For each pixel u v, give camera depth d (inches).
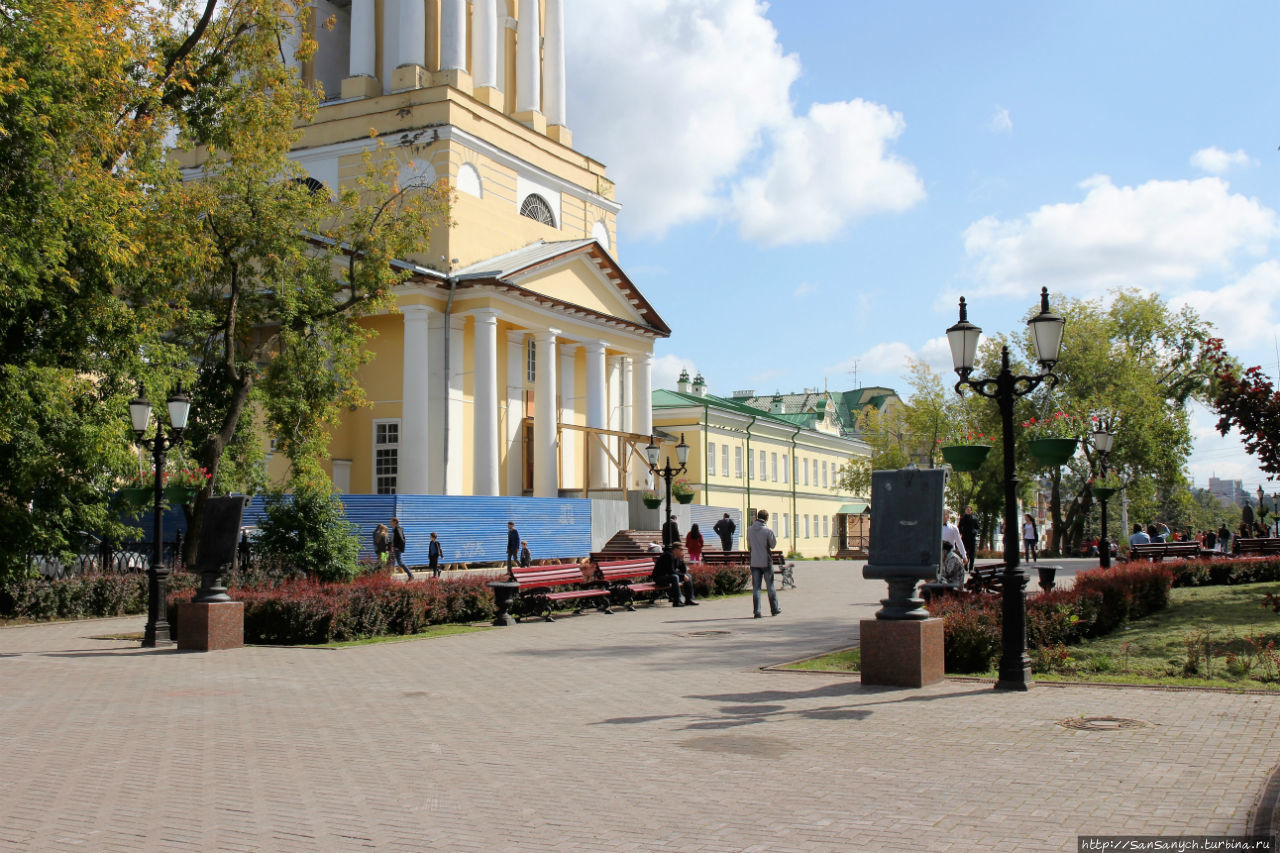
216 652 551.2
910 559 388.8
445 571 1155.3
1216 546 1378.0
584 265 1546.5
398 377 1386.6
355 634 605.6
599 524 1392.7
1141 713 325.7
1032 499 2229.3
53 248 684.7
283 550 911.7
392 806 235.1
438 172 1407.5
